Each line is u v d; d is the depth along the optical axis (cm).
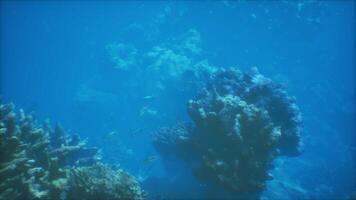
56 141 1045
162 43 2603
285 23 2523
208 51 2580
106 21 3791
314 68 3073
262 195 1272
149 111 1988
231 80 1177
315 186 1766
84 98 2395
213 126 948
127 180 800
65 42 3881
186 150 1039
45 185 721
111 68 2394
